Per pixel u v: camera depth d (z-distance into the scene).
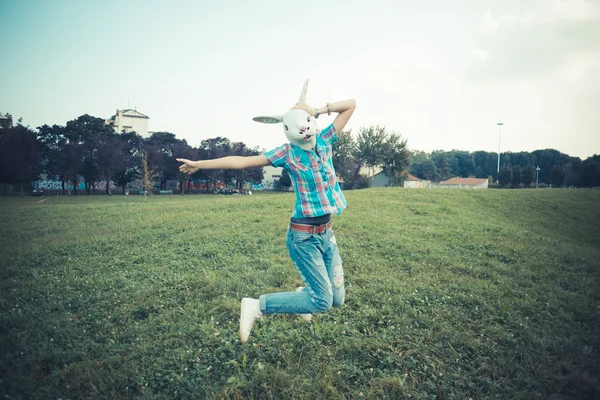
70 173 39.38
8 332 4.31
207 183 60.12
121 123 61.78
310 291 3.23
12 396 3.13
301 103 3.35
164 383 3.40
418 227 10.40
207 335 4.14
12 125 31.39
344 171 51.81
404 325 4.39
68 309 5.05
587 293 5.77
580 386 3.35
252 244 8.26
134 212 14.51
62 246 8.75
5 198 29.16
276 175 73.56
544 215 15.30
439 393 3.30
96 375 3.47
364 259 7.12
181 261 7.17
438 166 88.25
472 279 6.17
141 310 4.93
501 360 3.74
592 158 30.73
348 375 3.50
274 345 3.97
